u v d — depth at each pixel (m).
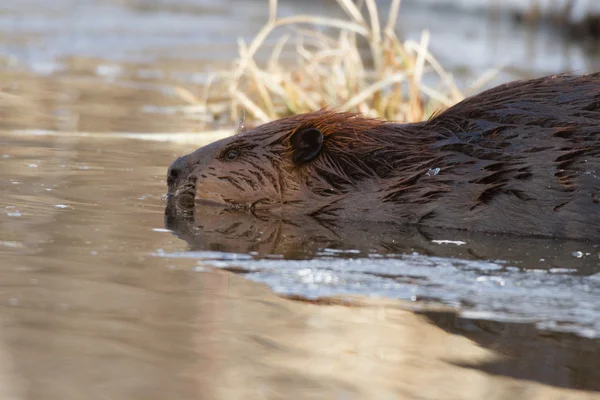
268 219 18.14
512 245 16.06
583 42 54.97
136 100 34.69
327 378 9.62
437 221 17.50
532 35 58.09
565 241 16.44
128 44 51.41
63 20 60.31
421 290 12.94
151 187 20.28
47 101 33.28
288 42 53.38
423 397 9.25
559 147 16.66
